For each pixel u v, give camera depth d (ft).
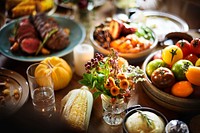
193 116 3.27
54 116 3.31
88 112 3.14
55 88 3.56
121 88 2.80
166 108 3.35
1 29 4.41
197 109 3.19
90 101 3.21
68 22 4.57
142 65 3.65
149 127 2.90
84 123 3.09
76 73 3.83
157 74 3.25
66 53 3.99
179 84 3.20
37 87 3.34
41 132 3.16
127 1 4.69
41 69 3.47
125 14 4.73
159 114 3.08
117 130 3.16
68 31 4.39
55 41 4.04
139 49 3.79
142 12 4.59
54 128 3.18
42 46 4.07
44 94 3.34
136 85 3.62
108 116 3.18
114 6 4.89
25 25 4.31
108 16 4.80
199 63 3.31
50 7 4.97
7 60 4.03
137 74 3.02
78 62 3.69
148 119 2.94
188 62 3.29
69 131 3.15
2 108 3.28
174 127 2.87
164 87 3.25
